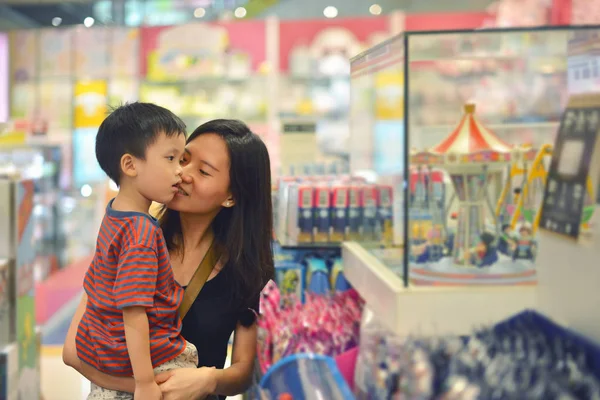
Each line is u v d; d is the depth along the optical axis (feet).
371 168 5.92
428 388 3.89
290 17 30.83
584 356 3.72
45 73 25.43
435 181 4.56
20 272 11.25
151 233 5.49
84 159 24.97
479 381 3.71
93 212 24.17
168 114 5.75
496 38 4.69
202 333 6.29
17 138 18.67
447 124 4.72
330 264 8.04
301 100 24.90
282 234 8.70
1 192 10.87
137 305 5.32
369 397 4.66
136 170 5.63
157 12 27.07
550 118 4.76
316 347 6.03
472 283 4.44
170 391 5.59
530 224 4.63
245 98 24.81
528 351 3.93
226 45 25.48
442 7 30.48
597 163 4.11
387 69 5.12
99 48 25.45
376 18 25.50
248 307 6.46
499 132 4.82
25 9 25.96
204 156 6.09
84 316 5.79
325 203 8.04
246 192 6.26
